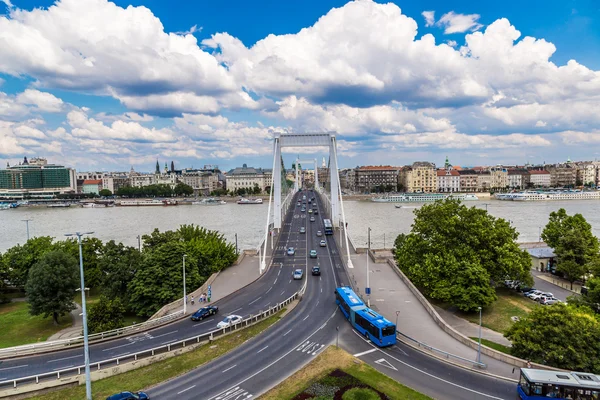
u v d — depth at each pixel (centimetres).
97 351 5900
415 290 8438
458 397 4631
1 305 9294
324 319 7088
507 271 8219
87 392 4500
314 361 5472
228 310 7638
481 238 8444
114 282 8375
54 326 7706
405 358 5603
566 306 5744
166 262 8362
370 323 6150
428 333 6481
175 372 5266
